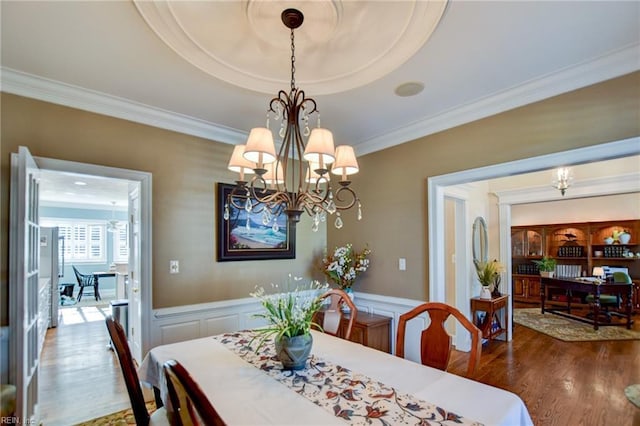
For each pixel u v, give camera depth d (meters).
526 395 2.89
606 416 2.54
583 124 2.20
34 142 2.33
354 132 3.40
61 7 1.60
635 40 1.90
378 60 2.12
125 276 5.79
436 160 3.05
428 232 3.10
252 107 2.79
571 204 7.39
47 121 2.39
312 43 1.95
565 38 1.87
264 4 1.62
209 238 3.20
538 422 2.46
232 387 1.48
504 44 1.93
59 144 2.43
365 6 1.64
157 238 2.88
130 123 2.78
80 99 2.51
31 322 2.18
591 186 4.45
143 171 2.83
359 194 3.79
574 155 2.24
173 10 1.65
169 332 2.91
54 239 5.47
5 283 2.11
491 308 4.08
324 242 4.21
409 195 3.27
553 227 7.57
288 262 3.84
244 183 1.89
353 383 1.51
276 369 1.69
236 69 2.22
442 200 3.12
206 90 2.49
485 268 4.28
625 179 4.21
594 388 3.02
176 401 1.04
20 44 1.90
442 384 1.49
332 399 1.36
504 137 2.60
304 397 1.38
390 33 1.85
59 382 3.17
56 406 2.71
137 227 3.03
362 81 2.36
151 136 2.89
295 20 1.70
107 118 2.66
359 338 3.20
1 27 1.74
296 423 1.18
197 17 1.71
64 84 2.38
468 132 2.83
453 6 1.62
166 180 2.96
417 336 3.15
